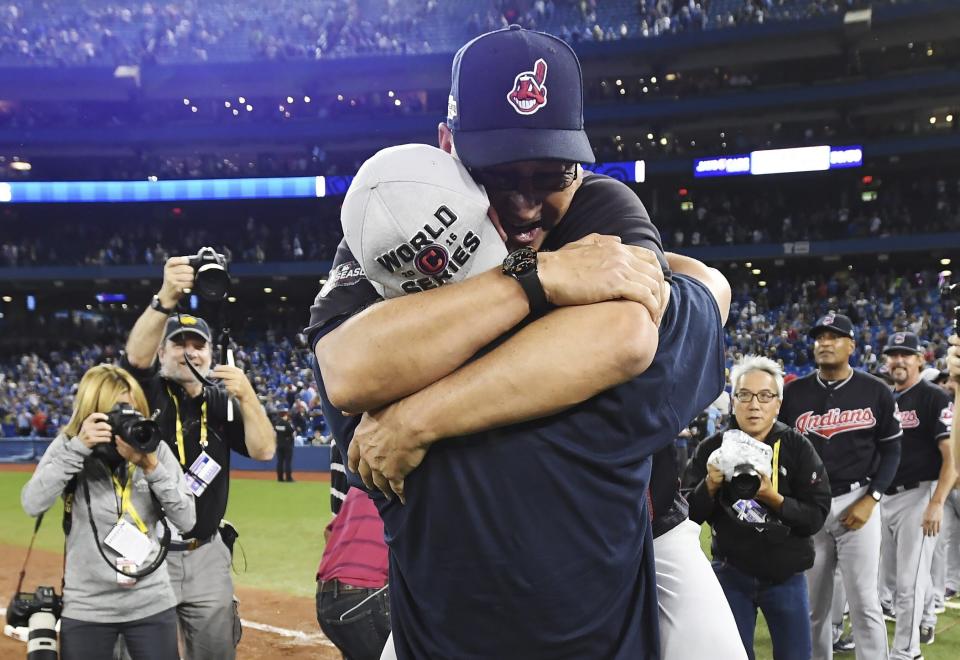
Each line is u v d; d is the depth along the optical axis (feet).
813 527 12.96
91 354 118.93
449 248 4.41
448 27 126.00
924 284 103.81
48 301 134.82
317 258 123.95
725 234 113.09
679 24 108.88
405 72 117.29
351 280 4.96
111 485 11.61
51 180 123.95
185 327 13.64
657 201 119.44
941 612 22.16
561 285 4.33
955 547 23.80
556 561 4.51
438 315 4.29
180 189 121.19
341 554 9.30
